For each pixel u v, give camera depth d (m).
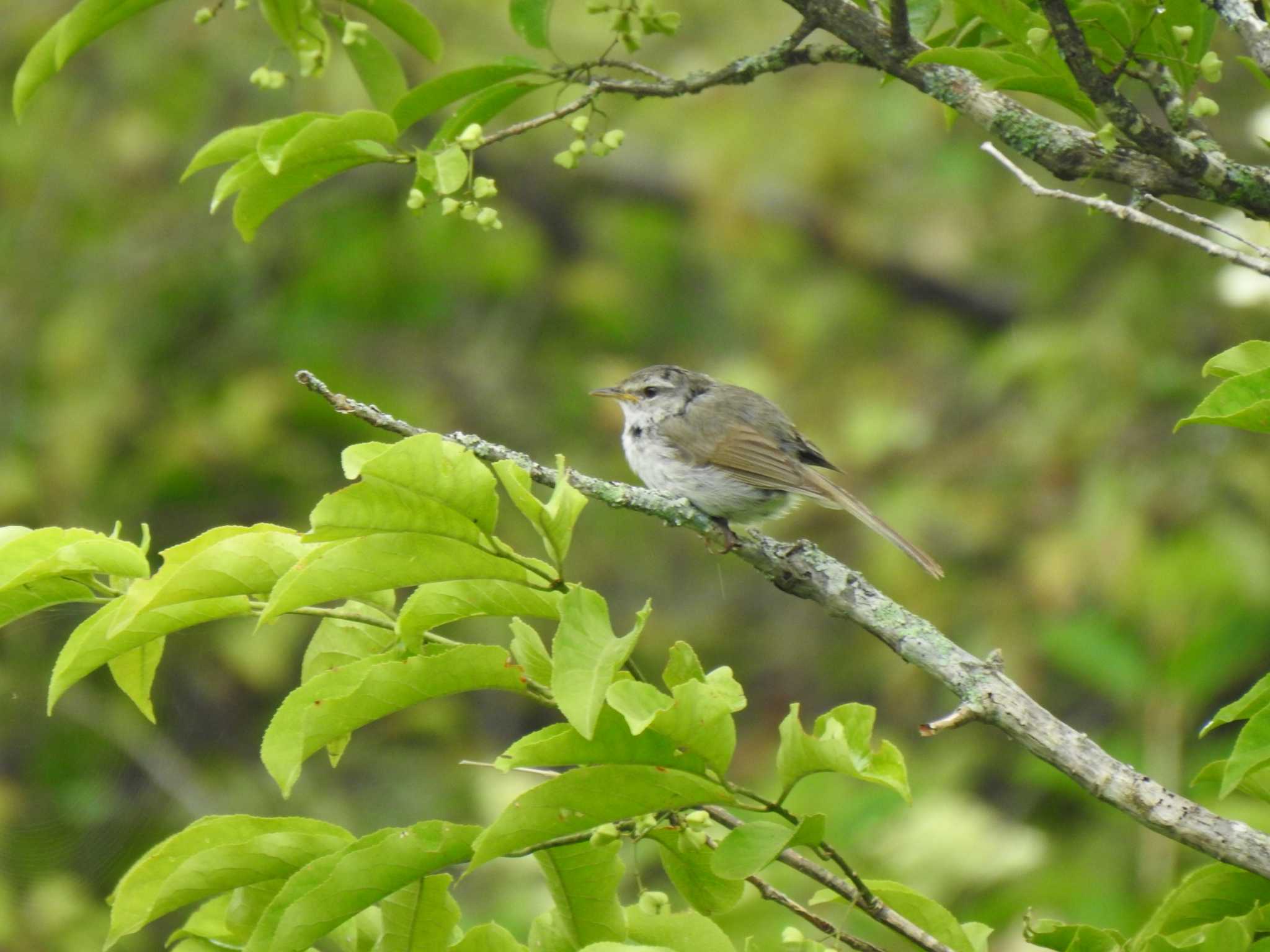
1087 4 5.57
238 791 14.61
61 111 17.33
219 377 16.83
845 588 5.66
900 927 4.88
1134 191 5.59
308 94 16.94
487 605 4.82
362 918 5.30
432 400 17.67
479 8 17.61
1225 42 13.51
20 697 12.60
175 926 12.70
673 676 4.86
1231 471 13.20
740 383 17.34
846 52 6.09
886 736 15.04
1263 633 11.52
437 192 5.86
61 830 12.98
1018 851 9.91
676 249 19.34
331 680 4.94
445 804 14.63
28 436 16.05
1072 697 14.09
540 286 19.06
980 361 16.06
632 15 6.38
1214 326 14.23
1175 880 10.32
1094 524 13.42
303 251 17.89
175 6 17.36
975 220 17.94
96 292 16.73
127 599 4.77
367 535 4.60
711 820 5.00
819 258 18.78
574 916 4.95
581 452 17.84
